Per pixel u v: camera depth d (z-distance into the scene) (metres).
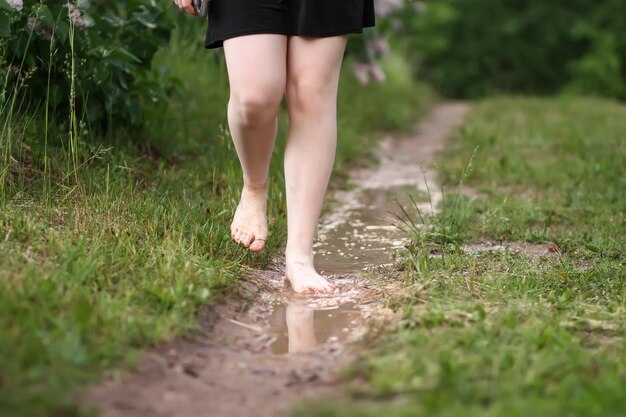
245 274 4.14
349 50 11.18
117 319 3.11
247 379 2.95
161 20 5.82
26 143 5.03
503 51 25.06
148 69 5.87
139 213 4.46
